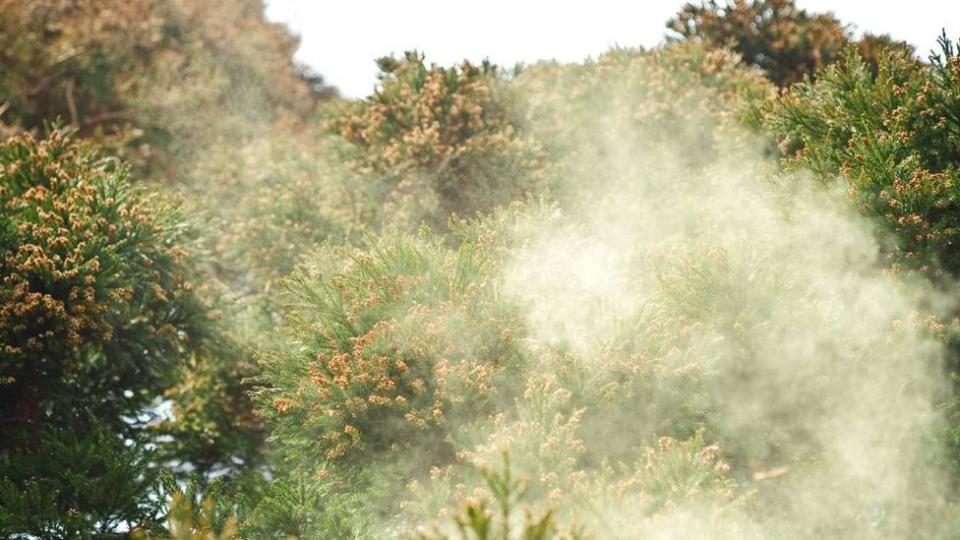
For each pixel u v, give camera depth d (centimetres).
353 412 624
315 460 666
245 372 1066
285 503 619
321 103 1359
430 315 633
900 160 733
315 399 641
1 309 759
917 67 809
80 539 675
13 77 1532
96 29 1656
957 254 681
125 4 1744
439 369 613
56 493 687
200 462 1091
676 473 537
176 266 934
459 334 641
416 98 1145
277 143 1445
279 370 682
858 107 798
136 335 900
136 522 705
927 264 691
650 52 1295
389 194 1135
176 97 1691
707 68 1238
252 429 1122
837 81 851
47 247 789
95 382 921
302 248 1065
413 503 567
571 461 548
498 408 647
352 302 660
